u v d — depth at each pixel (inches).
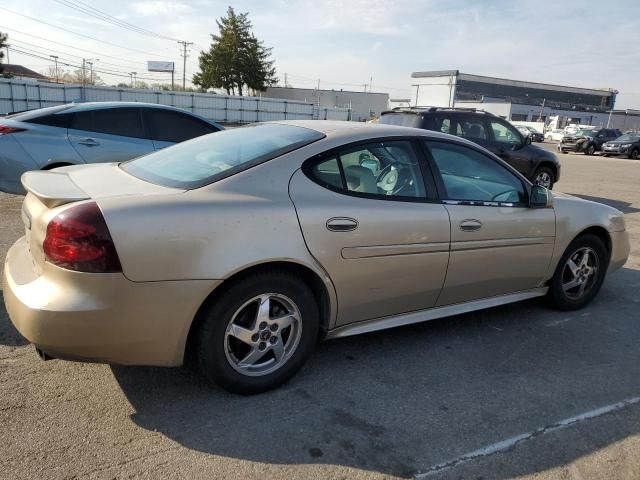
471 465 99.1
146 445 99.3
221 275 105.0
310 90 3139.8
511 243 151.8
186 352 121.0
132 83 3427.7
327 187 121.5
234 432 104.8
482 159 151.4
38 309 95.9
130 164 136.9
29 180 114.7
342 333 130.2
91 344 98.8
